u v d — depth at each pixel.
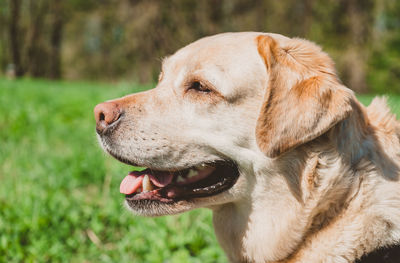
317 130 2.43
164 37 31.02
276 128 2.50
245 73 2.70
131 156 2.83
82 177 5.37
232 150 2.71
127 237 4.00
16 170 5.57
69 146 6.98
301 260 2.62
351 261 2.49
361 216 2.49
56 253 3.76
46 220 4.09
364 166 2.55
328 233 2.55
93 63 43.28
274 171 2.63
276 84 2.54
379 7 30.12
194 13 32.34
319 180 2.55
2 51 40.41
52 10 36.81
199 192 2.81
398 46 30.86
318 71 2.57
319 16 30.80
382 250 2.44
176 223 4.24
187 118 2.79
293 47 2.66
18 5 34.44
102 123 2.88
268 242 2.69
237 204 2.82
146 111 2.86
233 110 2.70
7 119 9.27
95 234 4.09
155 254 3.76
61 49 40.75
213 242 3.99
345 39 29.88
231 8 33.31
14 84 18.59
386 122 2.75
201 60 2.81
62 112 10.26
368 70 29.66
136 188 2.94
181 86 2.85
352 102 2.60
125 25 32.19
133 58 36.44
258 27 32.88
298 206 2.60
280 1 32.19
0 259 3.69
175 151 2.80
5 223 4.06
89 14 36.50
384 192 2.49
